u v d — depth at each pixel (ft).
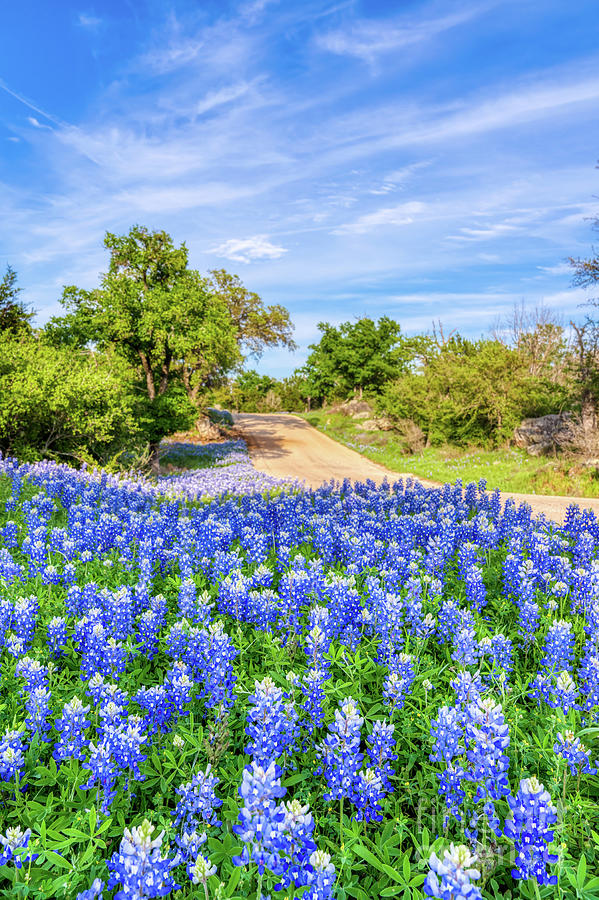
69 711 12.34
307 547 32.04
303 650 17.54
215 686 13.76
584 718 14.10
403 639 18.66
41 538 27.99
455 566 28.58
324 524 34.45
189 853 9.35
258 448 147.95
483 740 10.00
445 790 10.80
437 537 28.63
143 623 17.75
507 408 107.45
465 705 11.75
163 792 11.93
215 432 164.66
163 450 120.78
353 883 9.66
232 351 124.16
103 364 97.86
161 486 65.77
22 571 23.73
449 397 123.44
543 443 97.66
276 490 68.28
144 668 17.15
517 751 13.14
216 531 29.37
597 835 10.34
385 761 12.03
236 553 25.49
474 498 47.34
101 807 10.85
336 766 11.13
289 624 18.63
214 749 12.90
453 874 6.91
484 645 16.05
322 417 218.38
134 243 116.06
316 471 105.50
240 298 186.29
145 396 111.45
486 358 114.42
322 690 13.60
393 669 14.82
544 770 12.89
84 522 31.24
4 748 11.57
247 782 7.99
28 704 13.29
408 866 9.20
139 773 11.56
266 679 11.46
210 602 22.70
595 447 83.10
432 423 124.88
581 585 21.75
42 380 76.74
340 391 229.25
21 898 9.06
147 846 7.55
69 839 9.80
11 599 21.89
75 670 17.48
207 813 10.65
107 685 13.53
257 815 7.83
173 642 16.83
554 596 22.62
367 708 15.31
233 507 42.42
